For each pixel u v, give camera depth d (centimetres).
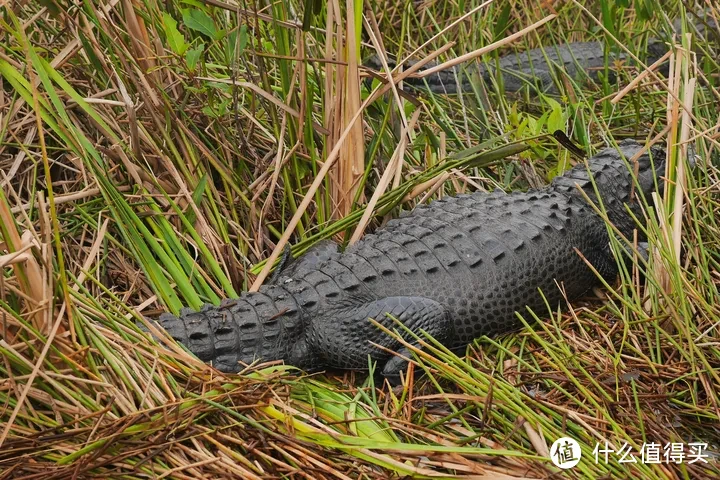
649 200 593
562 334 502
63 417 392
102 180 500
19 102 536
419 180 563
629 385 452
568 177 583
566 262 527
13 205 524
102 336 411
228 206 572
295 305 464
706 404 447
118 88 547
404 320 468
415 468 375
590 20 886
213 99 577
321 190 564
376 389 461
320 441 390
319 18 639
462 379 439
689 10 684
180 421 388
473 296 491
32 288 392
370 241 511
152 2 554
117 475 368
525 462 388
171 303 482
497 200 553
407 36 815
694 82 539
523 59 838
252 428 399
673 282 492
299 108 580
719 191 596
